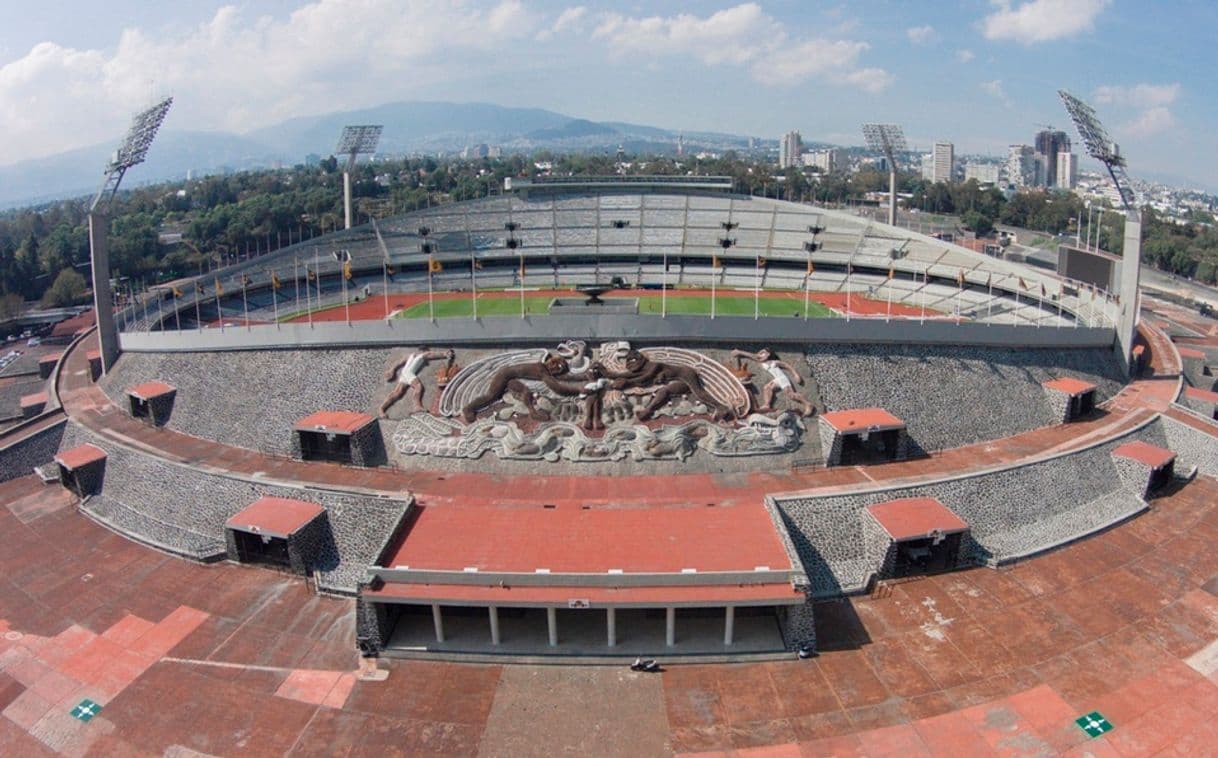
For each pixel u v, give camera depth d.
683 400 68.69
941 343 75.50
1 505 69.56
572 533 54.19
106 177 86.19
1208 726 41.66
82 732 42.72
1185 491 68.12
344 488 60.53
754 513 56.62
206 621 52.09
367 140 142.88
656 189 148.25
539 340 72.75
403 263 126.56
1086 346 83.25
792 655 47.78
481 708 44.00
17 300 161.50
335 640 50.06
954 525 55.31
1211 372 102.56
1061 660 46.94
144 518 64.50
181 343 80.25
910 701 43.84
